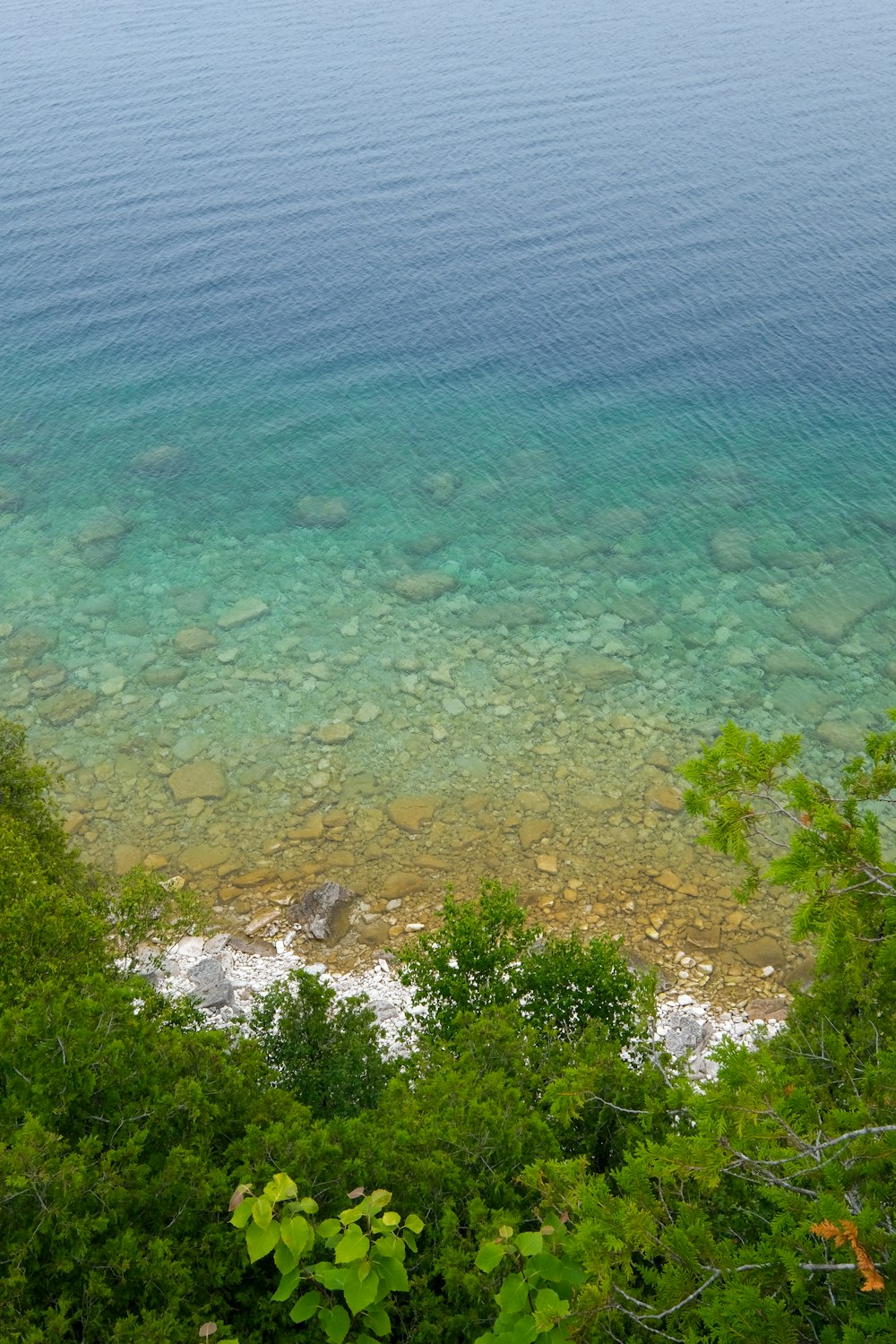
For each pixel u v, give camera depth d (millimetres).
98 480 50844
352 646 38125
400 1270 6930
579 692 35375
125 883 20078
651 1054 16141
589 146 102438
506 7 192875
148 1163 10430
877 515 46000
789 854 7703
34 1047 11211
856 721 33938
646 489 49125
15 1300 8523
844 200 84875
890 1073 7258
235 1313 9242
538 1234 7160
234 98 123938
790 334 63438
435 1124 11531
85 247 79062
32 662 37219
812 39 155750
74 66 143500
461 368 61844
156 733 33469
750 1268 6051
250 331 66812
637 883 27781
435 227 82750
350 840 29328
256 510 48281
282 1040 16234
